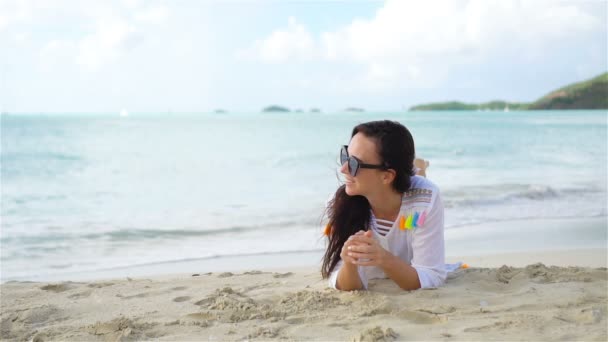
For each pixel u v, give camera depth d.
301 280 3.79
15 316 2.94
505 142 24.14
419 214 3.02
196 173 14.73
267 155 19.62
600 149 20.14
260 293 3.32
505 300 2.95
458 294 3.04
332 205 3.36
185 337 2.49
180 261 5.62
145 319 2.82
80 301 3.27
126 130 41.38
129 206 9.47
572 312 2.66
